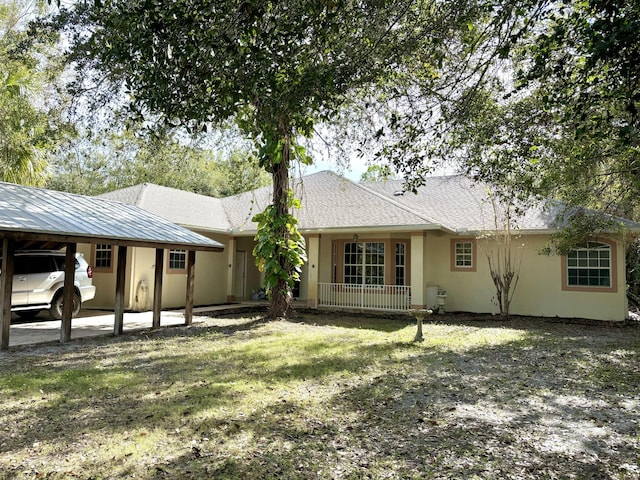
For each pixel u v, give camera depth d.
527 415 4.77
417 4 4.57
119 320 9.66
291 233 12.77
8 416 4.55
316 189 17.94
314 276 15.28
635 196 10.24
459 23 4.45
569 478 3.34
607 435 4.22
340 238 15.66
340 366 6.90
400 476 3.35
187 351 8.05
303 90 3.92
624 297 12.76
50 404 4.93
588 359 7.62
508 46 4.11
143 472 3.35
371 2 4.21
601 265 13.12
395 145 5.80
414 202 17.05
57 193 10.66
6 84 11.70
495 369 6.84
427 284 15.31
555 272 13.70
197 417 4.55
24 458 3.58
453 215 15.49
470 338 9.69
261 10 3.38
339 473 3.39
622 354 8.06
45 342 8.47
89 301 14.85
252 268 18.98
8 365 6.80
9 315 7.81
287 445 3.90
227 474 3.34
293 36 3.59
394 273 14.66
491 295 14.46
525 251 14.11
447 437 4.13
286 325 11.57
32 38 7.41
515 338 9.75
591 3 3.31
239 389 5.58
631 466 3.55
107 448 3.78
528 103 5.94
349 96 6.68
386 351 8.13
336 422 4.48
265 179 21.12
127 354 7.75
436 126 5.60
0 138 12.09
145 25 3.19
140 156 12.23
